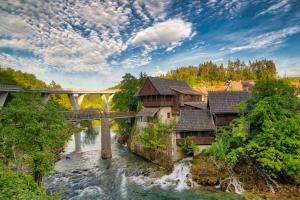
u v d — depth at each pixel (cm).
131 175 2861
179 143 2992
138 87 5012
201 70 13462
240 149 2311
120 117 4038
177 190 2370
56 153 3675
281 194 2091
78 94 5459
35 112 1911
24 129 1802
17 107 1955
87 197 2248
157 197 2233
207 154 2766
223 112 2944
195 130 2933
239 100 3141
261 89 2634
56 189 2433
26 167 2078
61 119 2314
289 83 2684
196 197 2177
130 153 4034
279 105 2370
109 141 3762
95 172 3008
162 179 2652
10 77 6731
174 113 4216
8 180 1023
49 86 8894
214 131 2950
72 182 2647
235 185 2269
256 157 2361
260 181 2259
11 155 1831
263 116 2338
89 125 7606
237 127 2730
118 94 5112
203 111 3200
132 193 2345
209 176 2428
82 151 4291
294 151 2133
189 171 2620
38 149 1855
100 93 5866
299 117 2308
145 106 4312
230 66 13525
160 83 4253
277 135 2200
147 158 3466
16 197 987
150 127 3653
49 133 1997
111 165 3309
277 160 2108
